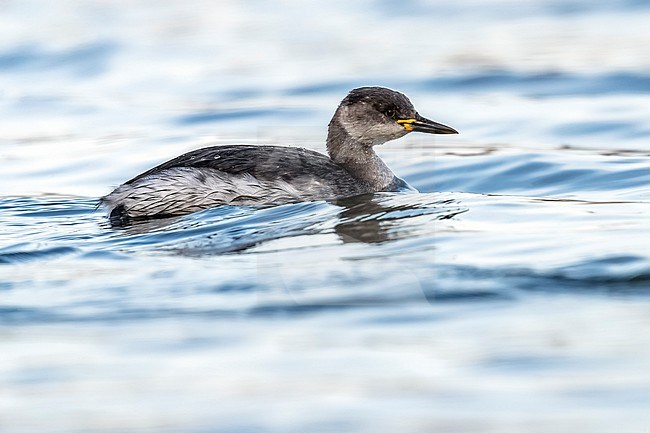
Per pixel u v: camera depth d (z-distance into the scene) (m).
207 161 14.75
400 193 15.38
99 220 14.42
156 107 21.80
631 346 9.71
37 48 25.84
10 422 8.87
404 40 25.78
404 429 8.52
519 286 10.95
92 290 11.34
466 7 28.44
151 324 10.54
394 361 9.65
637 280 10.99
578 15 27.17
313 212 13.84
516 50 24.53
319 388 9.28
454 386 9.24
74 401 9.21
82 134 20.28
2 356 9.97
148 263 12.09
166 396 9.25
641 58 23.39
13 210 15.16
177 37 26.61
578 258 11.54
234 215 13.84
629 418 8.54
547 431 8.44
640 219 13.18
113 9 29.05
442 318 10.45
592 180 16.09
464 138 19.31
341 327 10.38
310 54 24.88
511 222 13.20
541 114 20.39
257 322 10.53
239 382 9.40
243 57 24.81
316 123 20.28
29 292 11.31
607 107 20.59
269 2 29.84
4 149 19.50
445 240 12.35
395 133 15.91
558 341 9.88
